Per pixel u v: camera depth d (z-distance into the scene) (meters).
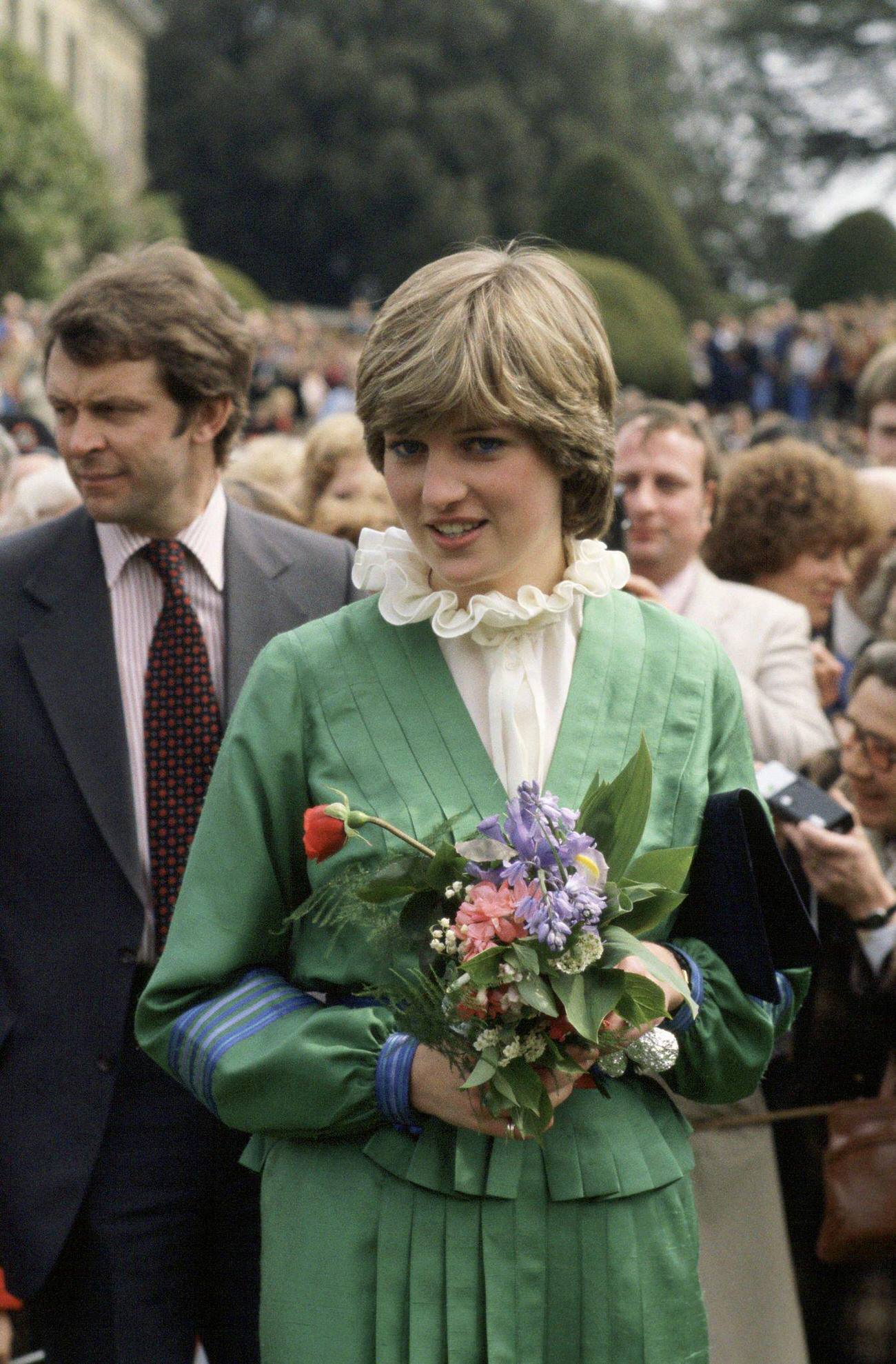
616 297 20.98
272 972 2.50
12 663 3.29
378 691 2.42
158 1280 3.24
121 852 3.21
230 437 3.48
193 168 58.31
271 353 28.38
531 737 2.41
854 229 36.28
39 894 3.23
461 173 58.12
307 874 2.50
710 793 2.47
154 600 3.37
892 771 3.95
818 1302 3.99
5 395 17.58
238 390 3.45
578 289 2.41
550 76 60.69
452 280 2.34
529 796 2.17
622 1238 2.33
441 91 58.47
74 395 3.28
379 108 56.81
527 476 2.32
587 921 2.13
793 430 6.90
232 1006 2.42
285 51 56.88
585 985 2.15
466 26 58.69
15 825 3.24
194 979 2.43
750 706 4.36
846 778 4.15
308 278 59.00
